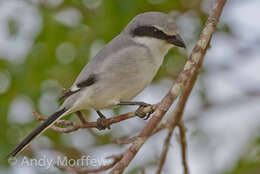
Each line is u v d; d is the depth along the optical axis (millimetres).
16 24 12000
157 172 8992
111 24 11898
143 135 6664
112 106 9172
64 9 12547
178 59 12945
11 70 12250
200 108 13102
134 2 11609
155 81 13070
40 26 11984
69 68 12438
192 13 12773
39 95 12422
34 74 12352
